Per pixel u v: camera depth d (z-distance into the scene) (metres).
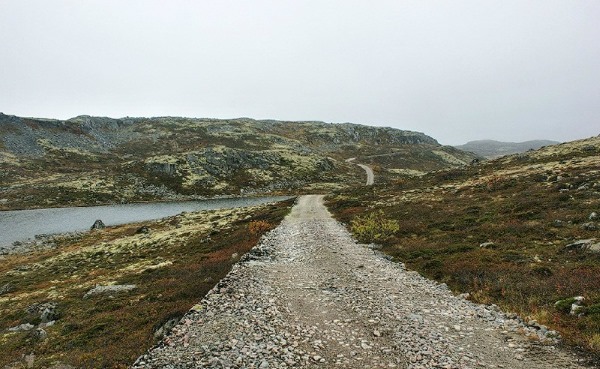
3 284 40.09
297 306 15.66
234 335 12.55
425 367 9.98
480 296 15.81
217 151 176.75
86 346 17.36
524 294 15.14
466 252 23.17
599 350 9.98
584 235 22.61
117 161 195.25
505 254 21.03
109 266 42.28
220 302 16.20
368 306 15.38
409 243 28.70
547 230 25.17
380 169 197.75
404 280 19.45
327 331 12.83
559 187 38.56
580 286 14.48
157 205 116.75
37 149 190.25
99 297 27.92
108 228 77.19
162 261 39.56
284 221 49.09
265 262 25.03
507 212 33.44
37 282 39.28
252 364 10.43
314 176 173.12
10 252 59.75
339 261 24.78
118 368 13.50
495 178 56.78
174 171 155.12
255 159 180.38
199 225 63.03
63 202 117.69
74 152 196.75
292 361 10.59
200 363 10.52
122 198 127.44
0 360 17.88
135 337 16.64
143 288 27.98
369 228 33.56
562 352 10.28
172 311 17.42
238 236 42.34
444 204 44.94
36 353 17.94
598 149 66.88
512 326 12.52
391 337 12.13
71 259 49.25
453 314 14.14
